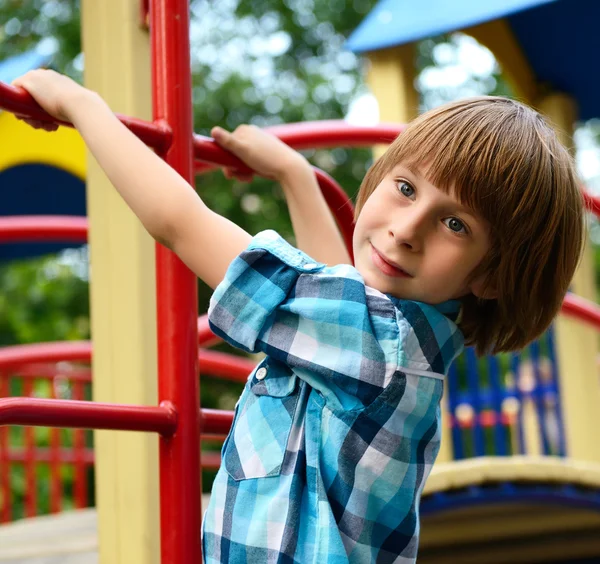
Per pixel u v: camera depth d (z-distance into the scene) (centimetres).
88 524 261
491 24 333
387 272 97
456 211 96
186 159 111
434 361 98
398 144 100
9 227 238
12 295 696
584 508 232
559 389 343
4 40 775
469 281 100
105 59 150
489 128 99
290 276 97
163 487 105
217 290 97
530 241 101
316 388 95
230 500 96
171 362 107
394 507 95
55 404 95
